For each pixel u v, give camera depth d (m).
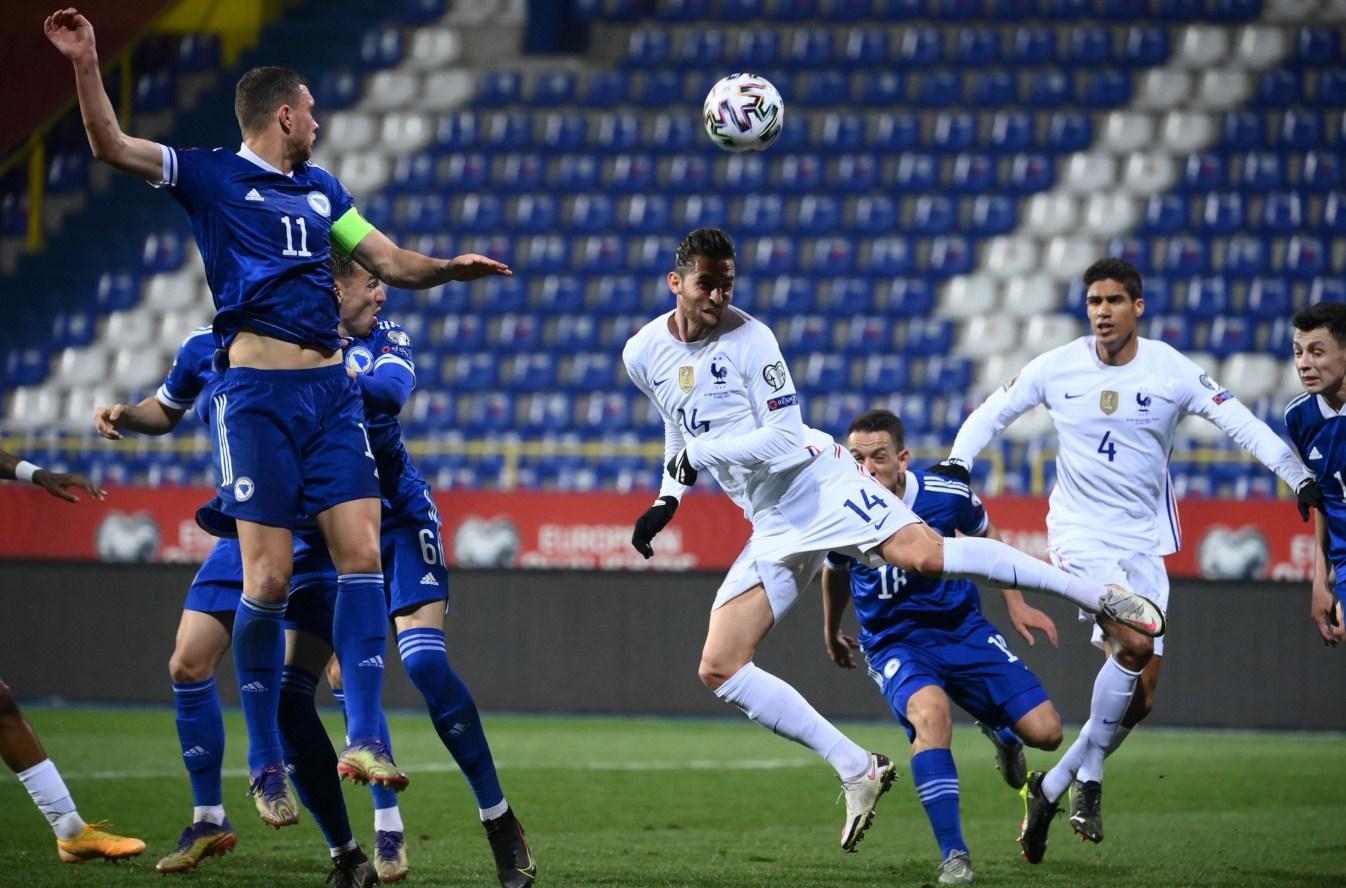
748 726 45.72
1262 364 66.75
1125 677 21.98
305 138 19.05
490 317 72.25
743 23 81.44
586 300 72.69
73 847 20.48
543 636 48.97
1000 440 61.84
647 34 81.69
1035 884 20.61
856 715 47.16
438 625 20.45
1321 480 22.83
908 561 20.52
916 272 72.06
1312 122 73.50
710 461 20.67
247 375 18.34
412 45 83.56
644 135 77.81
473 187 77.31
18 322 75.06
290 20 84.75
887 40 79.25
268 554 18.38
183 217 78.12
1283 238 70.44
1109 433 23.89
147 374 72.62
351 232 19.31
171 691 49.81
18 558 51.38
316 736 19.39
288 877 20.81
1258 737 43.03
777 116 22.05
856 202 74.31
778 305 71.56
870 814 20.08
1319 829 26.55
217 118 80.94
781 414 20.61
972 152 75.25
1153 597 24.00
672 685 48.06
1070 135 75.06
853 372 68.69
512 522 50.34
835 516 20.69
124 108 81.19
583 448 51.81
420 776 33.69
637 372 21.61
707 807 29.62
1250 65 75.75
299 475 18.48
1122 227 71.94
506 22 83.62
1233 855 23.52
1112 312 23.39
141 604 50.34
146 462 66.56
